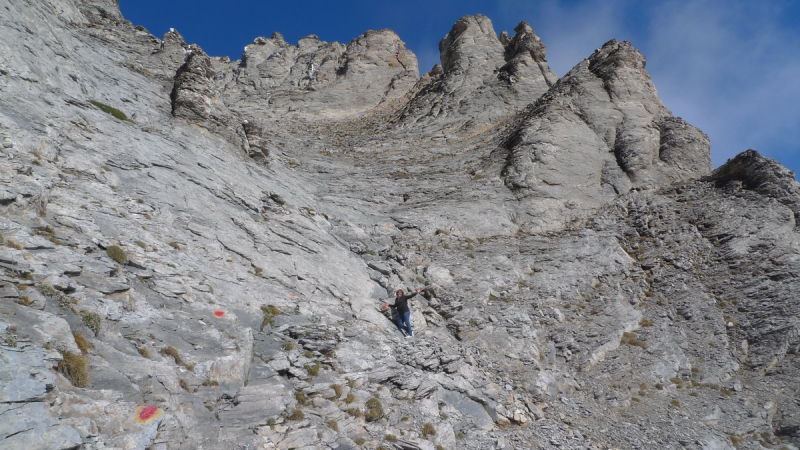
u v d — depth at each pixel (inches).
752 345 751.7
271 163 1094.4
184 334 445.1
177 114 949.8
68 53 845.2
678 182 1229.7
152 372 364.2
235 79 2736.2
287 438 386.3
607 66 1585.9
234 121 1035.9
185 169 773.9
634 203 1162.0
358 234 963.3
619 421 617.3
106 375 334.0
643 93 1501.0
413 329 719.7
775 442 597.0
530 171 1226.0
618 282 914.1
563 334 780.6
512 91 1883.6
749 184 1086.4
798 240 921.5
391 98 2429.9
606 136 1374.3
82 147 643.5
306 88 2527.1
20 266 368.8
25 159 525.3
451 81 2069.4
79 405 290.7
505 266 935.0
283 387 448.5
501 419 569.3
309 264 748.6
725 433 605.0
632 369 716.7
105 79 901.2
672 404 652.7
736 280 869.2
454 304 805.2
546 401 637.9
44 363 294.8
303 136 1747.0
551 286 889.5
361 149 1549.0
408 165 1397.6
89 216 518.3
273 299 612.4
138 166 693.9
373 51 2689.5
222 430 364.8
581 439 570.9
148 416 319.6
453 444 494.6
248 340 492.7
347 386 500.4
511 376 669.9
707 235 997.8
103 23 1455.5
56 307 362.0
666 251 987.9
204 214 694.5
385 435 454.3
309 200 1023.6
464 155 1451.8
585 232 1070.4
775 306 788.0
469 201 1151.0
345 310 677.9
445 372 617.0
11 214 431.5
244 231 727.1
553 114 1393.9
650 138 1334.9
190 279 534.0
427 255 957.2
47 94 686.5
